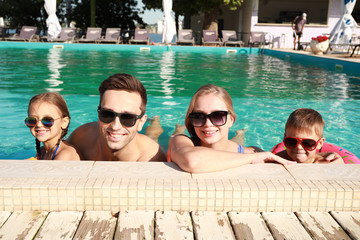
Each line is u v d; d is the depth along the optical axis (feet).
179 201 5.90
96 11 79.15
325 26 63.52
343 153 10.16
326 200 5.93
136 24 84.28
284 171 6.57
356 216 5.84
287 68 34.40
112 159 7.98
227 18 85.81
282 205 5.95
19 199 5.81
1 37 60.29
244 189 5.86
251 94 21.77
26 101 18.90
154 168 6.58
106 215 5.80
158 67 33.40
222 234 5.33
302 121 8.91
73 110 17.61
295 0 88.12
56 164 6.64
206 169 6.33
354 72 31.30
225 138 8.13
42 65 33.01
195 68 33.35
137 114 7.26
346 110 18.25
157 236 5.24
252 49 54.03
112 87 6.98
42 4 79.51
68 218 5.68
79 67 32.09
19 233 5.24
